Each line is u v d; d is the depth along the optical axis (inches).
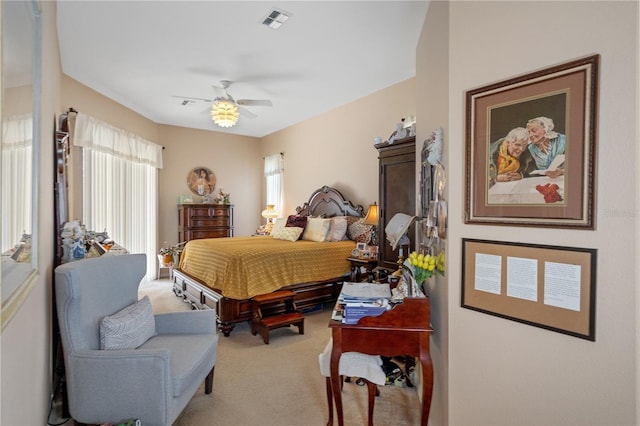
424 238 93.4
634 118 46.5
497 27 61.3
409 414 86.5
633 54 46.5
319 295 165.6
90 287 77.0
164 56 138.6
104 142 178.7
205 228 248.2
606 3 48.8
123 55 137.2
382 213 141.3
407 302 69.7
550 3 54.4
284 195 269.0
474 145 64.6
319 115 229.1
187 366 76.6
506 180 59.7
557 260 53.6
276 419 83.7
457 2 68.1
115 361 69.2
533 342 57.1
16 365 45.1
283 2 101.4
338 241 183.2
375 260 161.0
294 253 158.7
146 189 224.8
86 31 118.0
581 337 51.4
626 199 47.4
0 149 33.2
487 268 62.8
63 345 72.7
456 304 68.4
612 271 48.8
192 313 96.7
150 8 104.3
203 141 269.3
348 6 103.4
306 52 135.5
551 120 54.0
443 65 75.2
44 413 73.3
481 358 64.2
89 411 70.0
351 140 201.8
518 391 59.0
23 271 45.5
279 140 274.4
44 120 69.1
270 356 118.3
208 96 188.4
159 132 247.0
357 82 169.5
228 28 116.6
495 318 61.9
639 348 47.2
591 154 49.8
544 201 54.7
